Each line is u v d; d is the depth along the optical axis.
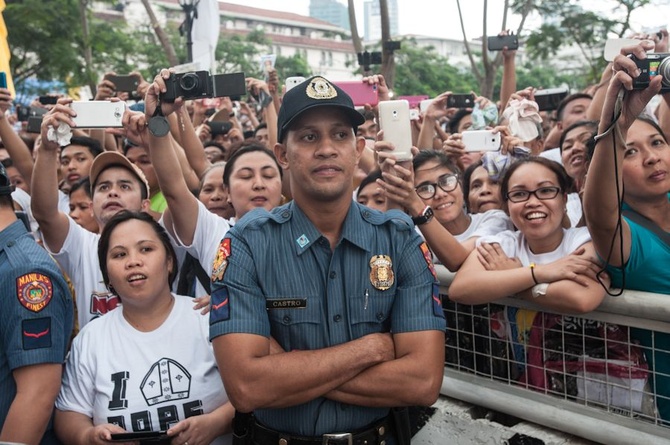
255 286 2.08
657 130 2.55
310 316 2.08
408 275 2.15
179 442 2.32
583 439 2.45
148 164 4.42
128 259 2.48
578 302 2.31
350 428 2.11
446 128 6.36
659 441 2.20
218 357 2.05
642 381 2.34
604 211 2.28
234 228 2.16
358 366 2.04
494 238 2.82
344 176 2.05
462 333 2.87
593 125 3.49
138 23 34.75
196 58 8.27
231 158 3.40
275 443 2.12
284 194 4.05
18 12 14.62
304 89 2.02
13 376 2.21
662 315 2.16
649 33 3.55
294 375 1.99
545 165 2.72
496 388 2.68
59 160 5.31
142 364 2.45
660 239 2.43
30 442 2.16
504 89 5.54
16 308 2.19
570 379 2.50
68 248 3.23
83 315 3.22
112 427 2.31
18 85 16.84
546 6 17.42
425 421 2.86
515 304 2.59
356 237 2.12
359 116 2.05
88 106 3.06
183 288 3.11
